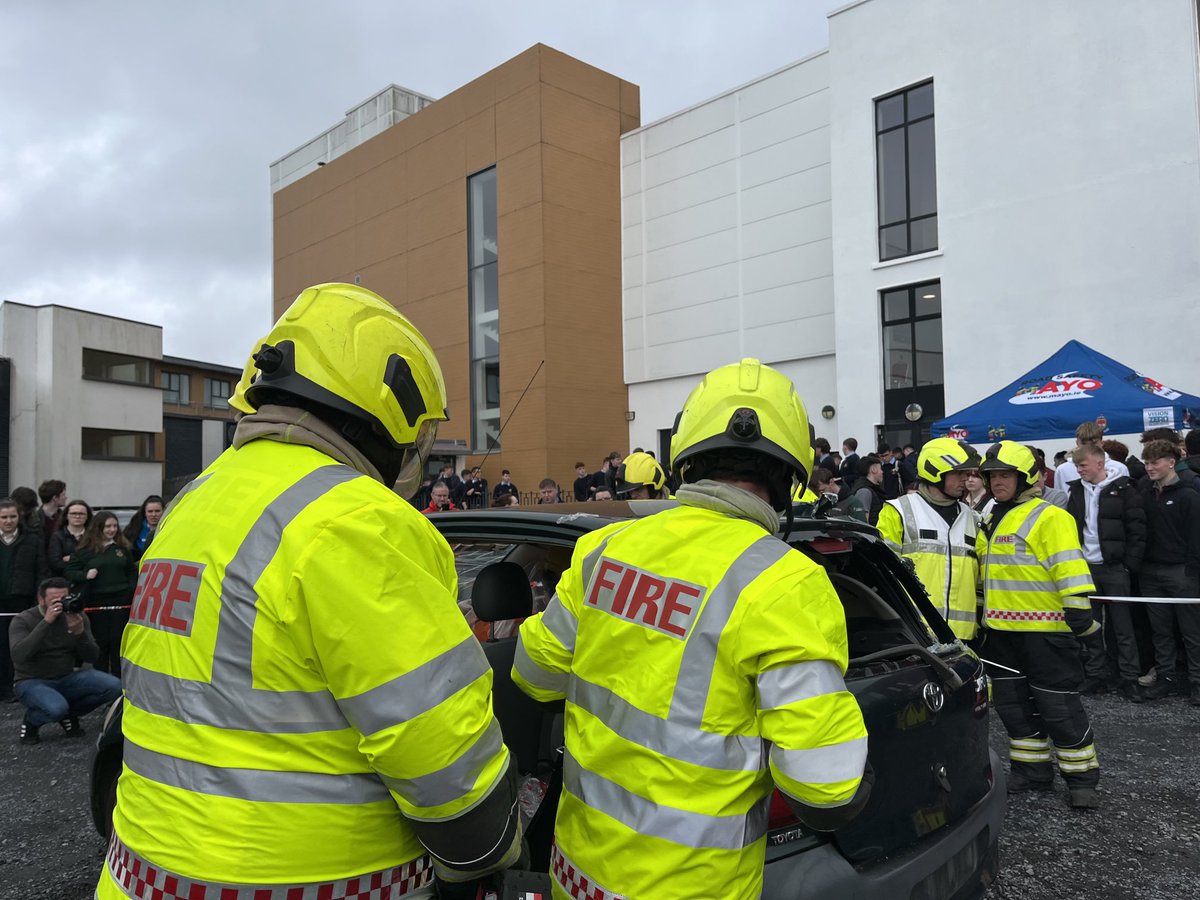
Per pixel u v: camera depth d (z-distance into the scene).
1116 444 6.96
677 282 18.78
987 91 12.52
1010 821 3.71
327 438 1.31
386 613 1.12
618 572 1.55
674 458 1.63
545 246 18.53
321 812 1.12
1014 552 3.90
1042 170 11.99
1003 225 12.37
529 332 18.84
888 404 13.97
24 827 3.90
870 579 2.75
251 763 1.11
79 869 3.44
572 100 19.20
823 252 16.14
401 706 1.10
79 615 5.55
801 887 1.80
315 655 1.12
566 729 1.58
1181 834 3.54
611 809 1.42
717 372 1.66
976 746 2.47
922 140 13.54
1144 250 11.07
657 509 2.73
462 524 2.78
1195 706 5.68
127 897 1.14
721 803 1.33
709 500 1.53
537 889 1.80
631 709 1.43
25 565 6.71
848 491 10.15
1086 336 11.56
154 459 29.98
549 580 3.03
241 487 1.24
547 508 2.77
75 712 5.58
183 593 1.19
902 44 13.52
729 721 1.36
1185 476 5.91
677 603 1.43
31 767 4.88
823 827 1.33
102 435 28.58
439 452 19.08
